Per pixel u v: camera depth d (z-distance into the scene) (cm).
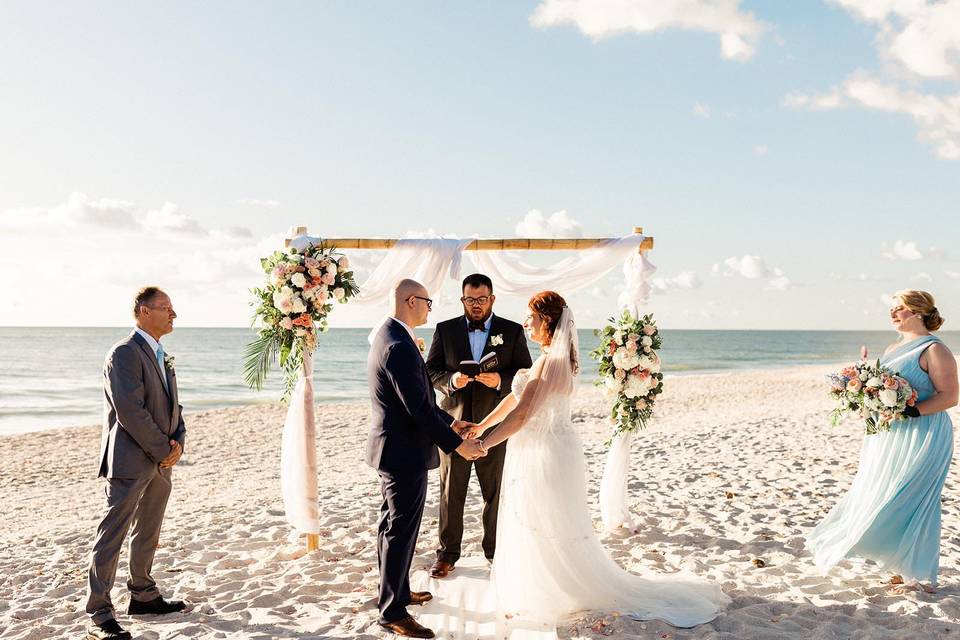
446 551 473
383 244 549
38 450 1356
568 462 401
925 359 419
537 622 384
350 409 1881
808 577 442
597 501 691
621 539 539
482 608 411
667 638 356
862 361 431
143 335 395
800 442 1065
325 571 477
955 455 881
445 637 366
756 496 687
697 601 399
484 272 582
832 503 652
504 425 409
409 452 383
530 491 401
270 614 400
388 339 384
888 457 421
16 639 375
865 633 350
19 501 941
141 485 383
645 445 1096
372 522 603
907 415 412
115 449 378
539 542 396
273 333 516
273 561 506
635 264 568
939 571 448
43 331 15138
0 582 491
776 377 3177
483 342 491
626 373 536
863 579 438
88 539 614
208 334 11812
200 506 781
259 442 1390
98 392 2861
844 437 1109
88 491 1015
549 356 411
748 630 361
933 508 412
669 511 621
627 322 539
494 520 494
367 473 1006
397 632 370
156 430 381
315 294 503
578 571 396
